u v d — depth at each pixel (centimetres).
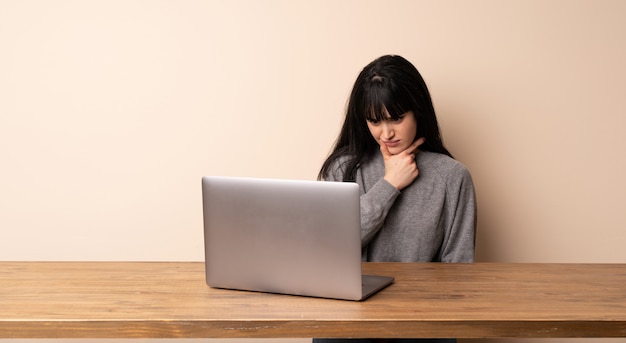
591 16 238
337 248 154
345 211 152
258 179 159
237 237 162
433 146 211
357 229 152
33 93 246
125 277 176
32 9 243
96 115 247
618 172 244
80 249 252
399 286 169
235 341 255
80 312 147
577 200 246
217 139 247
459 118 243
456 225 205
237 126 246
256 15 242
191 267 188
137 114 247
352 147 211
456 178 204
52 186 250
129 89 246
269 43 243
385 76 195
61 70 245
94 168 249
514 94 241
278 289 161
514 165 244
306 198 155
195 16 243
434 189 204
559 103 241
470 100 242
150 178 249
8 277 175
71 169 249
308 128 245
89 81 246
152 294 162
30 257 252
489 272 184
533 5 238
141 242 252
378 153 213
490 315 146
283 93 244
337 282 156
